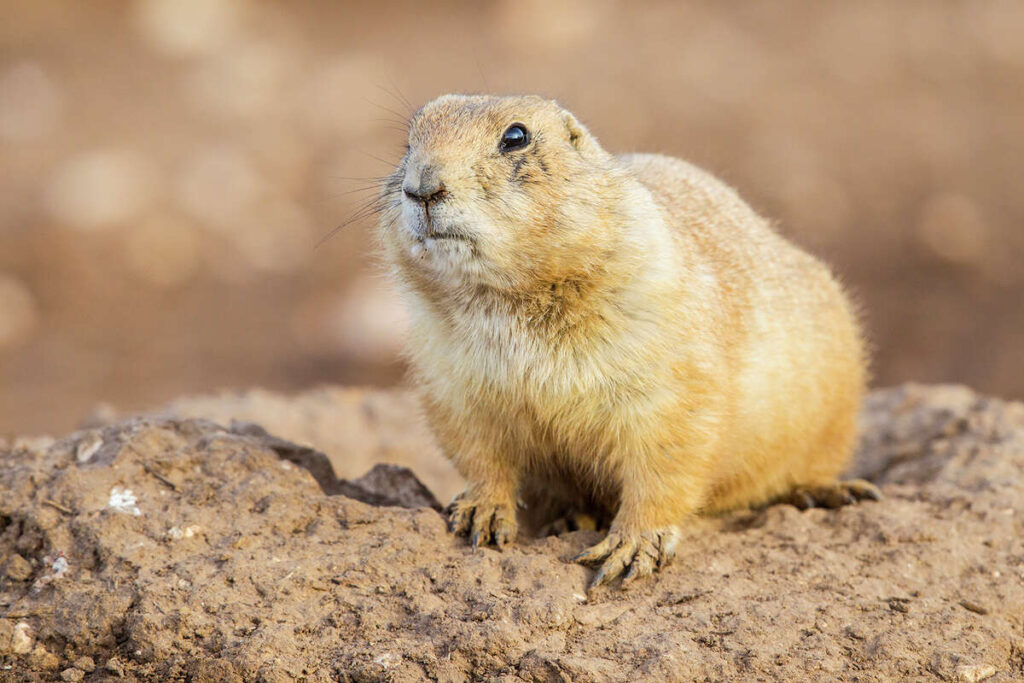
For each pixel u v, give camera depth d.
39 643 8.08
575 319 8.93
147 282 29.48
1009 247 28.64
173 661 7.73
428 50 37.00
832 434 11.60
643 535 9.19
